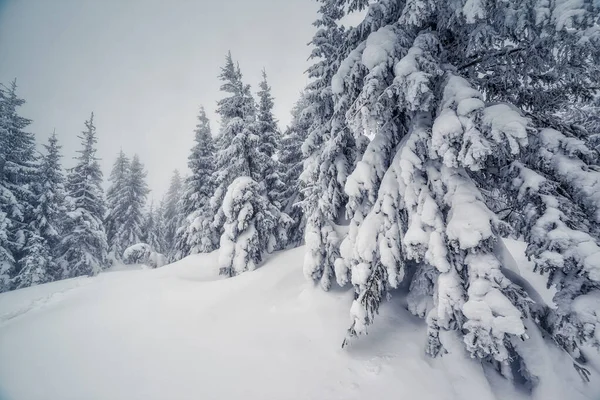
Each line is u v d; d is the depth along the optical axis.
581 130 5.14
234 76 16.59
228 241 14.32
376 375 5.52
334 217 9.16
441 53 6.21
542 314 5.00
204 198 22.80
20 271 20.42
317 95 10.49
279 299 9.29
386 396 5.08
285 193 19.92
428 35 6.01
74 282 15.19
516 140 4.53
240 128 16.33
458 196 5.22
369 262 6.14
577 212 4.45
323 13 11.07
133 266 30.92
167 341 7.67
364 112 5.72
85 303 11.16
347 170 9.09
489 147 4.45
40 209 22.70
